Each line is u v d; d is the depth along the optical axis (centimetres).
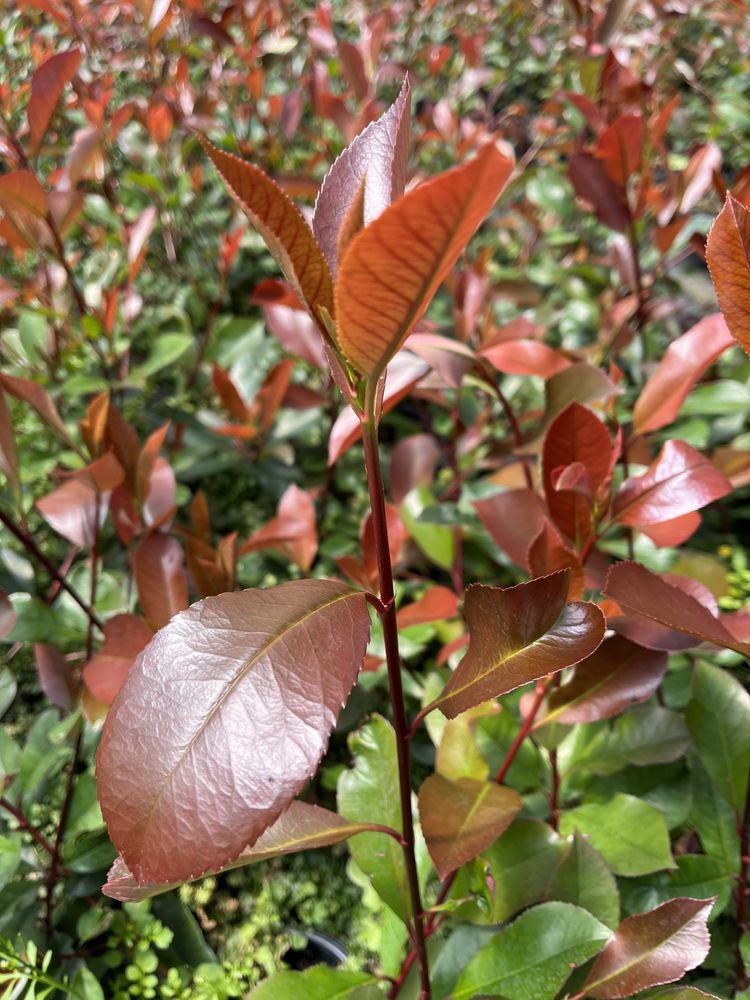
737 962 36
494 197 14
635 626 31
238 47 77
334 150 79
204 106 77
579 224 84
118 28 89
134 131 80
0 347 64
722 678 37
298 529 44
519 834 35
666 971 28
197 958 42
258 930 44
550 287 85
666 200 58
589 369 35
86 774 43
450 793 31
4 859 38
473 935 35
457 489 60
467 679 24
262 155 81
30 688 57
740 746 36
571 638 23
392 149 22
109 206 68
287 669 19
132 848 18
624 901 37
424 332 42
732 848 37
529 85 121
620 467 49
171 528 44
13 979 33
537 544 28
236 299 86
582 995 29
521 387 67
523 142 105
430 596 39
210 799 18
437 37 118
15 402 64
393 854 34
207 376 76
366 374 18
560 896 33
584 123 72
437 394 62
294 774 18
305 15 102
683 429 56
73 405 66
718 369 65
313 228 22
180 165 80
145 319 79
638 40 81
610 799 40
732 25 95
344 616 20
